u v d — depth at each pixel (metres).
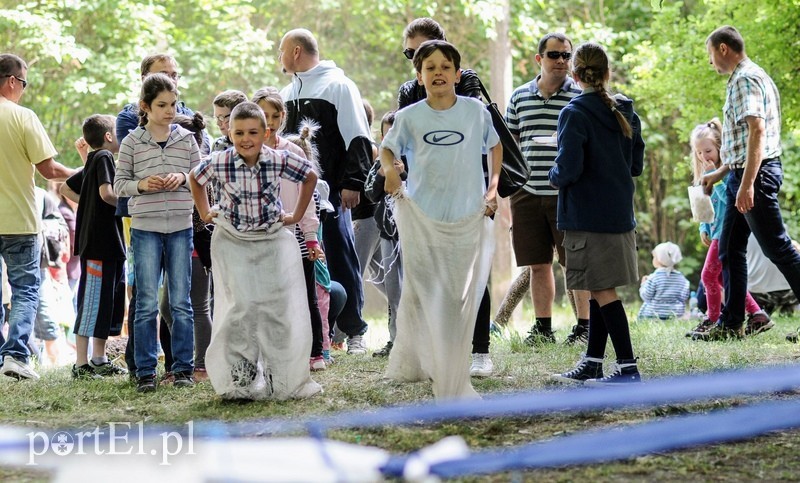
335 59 25.27
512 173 8.09
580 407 7.06
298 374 7.88
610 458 5.80
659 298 15.30
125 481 5.41
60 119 22.33
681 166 25.36
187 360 8.74
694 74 21.30
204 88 23.16
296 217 8.12
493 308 20.28
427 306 7.28
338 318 11.02
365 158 10.53
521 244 11.03
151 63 9.74
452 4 25.41
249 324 7.84
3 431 6.71
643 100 26.38
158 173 8.73
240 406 7.64
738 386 7.39
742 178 10.66
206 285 9.27
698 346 10.45
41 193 12.86
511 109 11.20
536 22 24.08
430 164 7.37
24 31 20.17
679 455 5.84
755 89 10.58
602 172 7.97
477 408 6.68
